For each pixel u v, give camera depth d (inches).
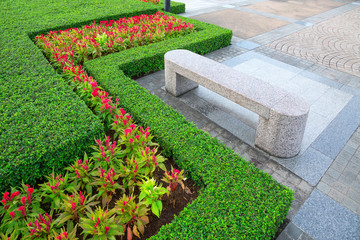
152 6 430.3
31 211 121.5
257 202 121.1
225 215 115.3
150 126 170.2
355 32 400.2
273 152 169.3
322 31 405.4
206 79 190.4
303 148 176.6
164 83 261.4
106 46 288.4
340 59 311.6
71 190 128.2
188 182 149.3
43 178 146.6
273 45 352.5
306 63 300.7
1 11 376.8
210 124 201.3
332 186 149.3
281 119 152.5
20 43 271.6
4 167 127.2
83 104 176.9
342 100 230.1
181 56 225.6
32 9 392.2
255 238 108.0
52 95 183.9
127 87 213.3
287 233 125.5
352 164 163.8
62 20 344.5
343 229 127.0
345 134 188.9
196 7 548.1
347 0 619.8
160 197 132.4
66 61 242.5
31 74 210.7
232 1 605.6
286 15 492.1
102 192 126.5
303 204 139.0
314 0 616.4
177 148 152.4
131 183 132.3
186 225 111.8
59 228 118.2
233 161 143.9
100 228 106.0
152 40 314.3
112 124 165.6
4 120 155.9
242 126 199.3
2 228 115.0
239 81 183.3
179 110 217.8
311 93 240.4
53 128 152.3
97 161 140.0
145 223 117.3
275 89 173.0
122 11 392.8
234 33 396.8
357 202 140.2
